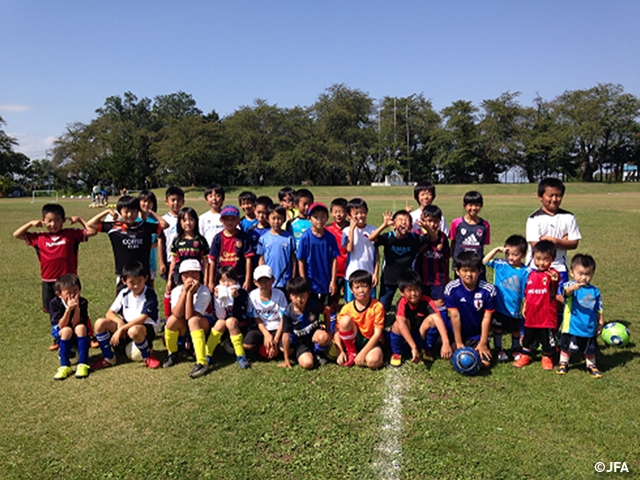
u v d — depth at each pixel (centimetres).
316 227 581
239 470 335
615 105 6612
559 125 6962
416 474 330
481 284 523
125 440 375
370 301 529
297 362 532
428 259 590
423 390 455
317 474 331
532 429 382
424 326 523
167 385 474
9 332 639
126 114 8769
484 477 326
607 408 412
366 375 492
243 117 6931
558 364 512
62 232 607
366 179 7950
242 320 554
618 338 539
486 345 521
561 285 542
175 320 521
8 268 1088
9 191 7012
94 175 7738
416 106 7338
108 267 1078
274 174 7375
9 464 348
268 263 600
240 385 469
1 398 447
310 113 7356
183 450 360
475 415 404
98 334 519
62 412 420
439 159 7069
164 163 6669
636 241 1344
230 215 587
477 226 603
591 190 5509
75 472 339
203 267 608
